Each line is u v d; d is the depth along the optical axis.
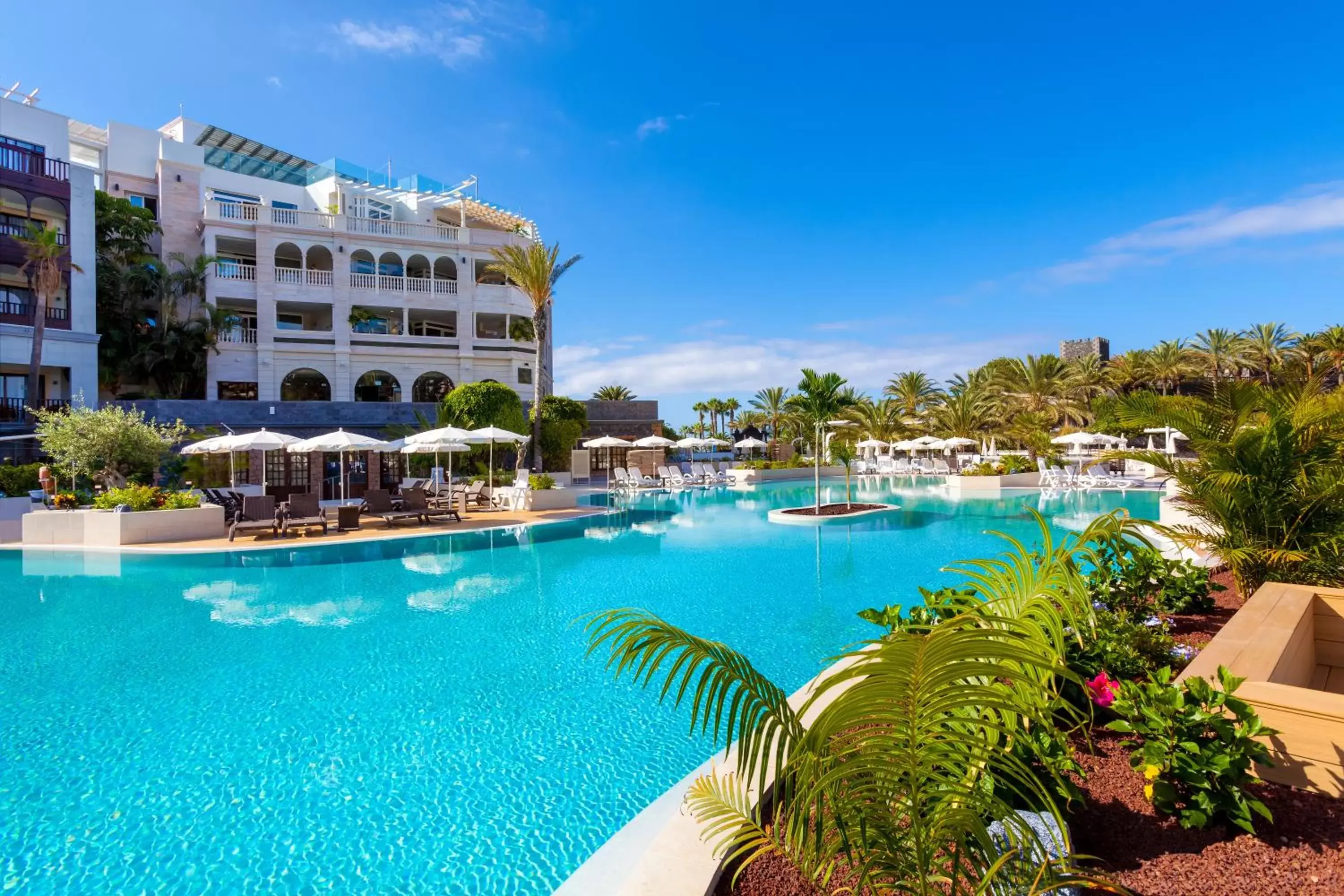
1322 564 6.20
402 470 27.22
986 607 2.37
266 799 4.20
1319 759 2.75
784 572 11.22
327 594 9.91
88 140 34.75
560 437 31.95
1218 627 5.74
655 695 5.86
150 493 15.27
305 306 35.78
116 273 31.55
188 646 7.31
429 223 37.69
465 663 6.70
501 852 3.66
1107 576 5.86
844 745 1.67
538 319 29.16
